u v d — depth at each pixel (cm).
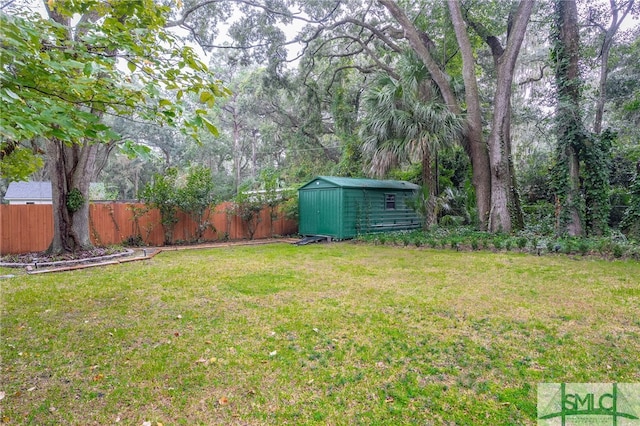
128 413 218
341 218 1112
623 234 875
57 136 197
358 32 1568
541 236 937
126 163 2845
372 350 298
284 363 277
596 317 374
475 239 889
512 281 536
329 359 283
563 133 950
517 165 1505
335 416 213
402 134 969
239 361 281
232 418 212
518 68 1565
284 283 534
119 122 2234
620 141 1256
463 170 1388
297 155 2198
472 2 1176
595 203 938
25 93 189
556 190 975
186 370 268
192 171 1116
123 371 268
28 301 443
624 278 546
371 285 519
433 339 320
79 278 576
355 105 1817
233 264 707
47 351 301
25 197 1977
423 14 1313
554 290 482
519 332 336
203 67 243
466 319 371
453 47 1378
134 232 1020
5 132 170
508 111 1055
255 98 2327
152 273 614
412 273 604
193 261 750
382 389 241
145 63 237
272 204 1252
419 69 1058
